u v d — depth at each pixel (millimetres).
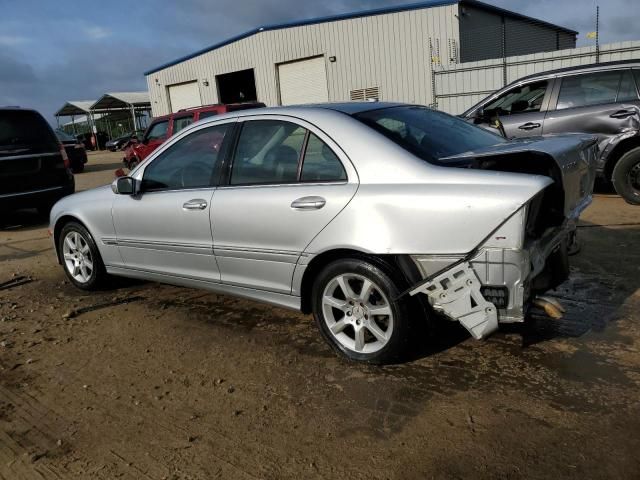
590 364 3307
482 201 2947
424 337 3777
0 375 3771
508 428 2762
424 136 3672
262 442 2818
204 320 4523
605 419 2770
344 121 3584
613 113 7344
